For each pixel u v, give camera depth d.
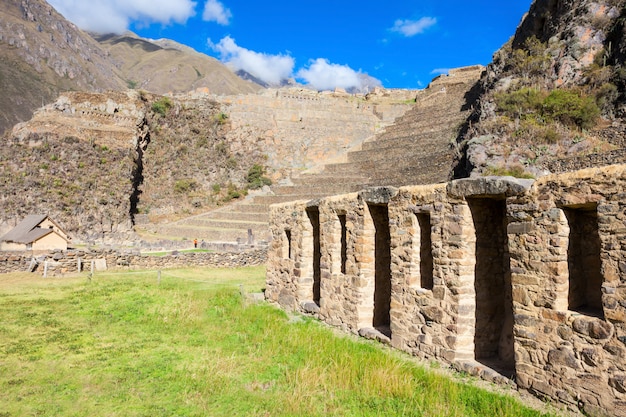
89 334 10.68
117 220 39.62
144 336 10.53
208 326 11.45
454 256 7.92
